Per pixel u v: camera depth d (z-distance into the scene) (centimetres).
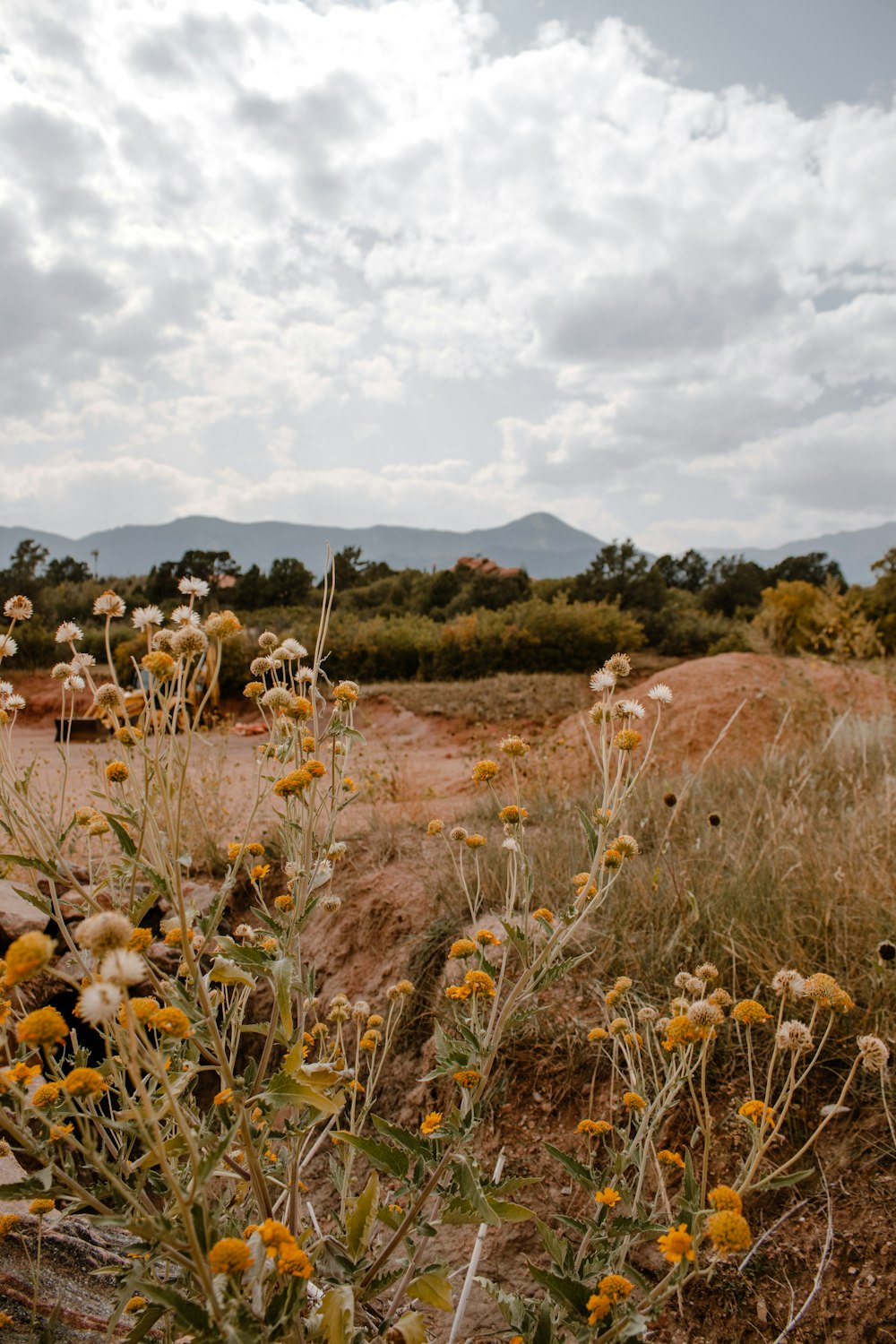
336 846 208
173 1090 153
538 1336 159
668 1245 147
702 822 489
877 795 509
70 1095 135
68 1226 228
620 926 363
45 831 180
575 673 2444
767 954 321
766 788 514
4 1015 168
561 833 495
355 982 444
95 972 167
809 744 700
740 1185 175
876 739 664
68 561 5747
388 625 2850
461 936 404
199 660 180
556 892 408
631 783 212
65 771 210
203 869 547
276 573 4488
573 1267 170
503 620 2695
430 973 404
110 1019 121
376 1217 183
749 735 770
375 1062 383
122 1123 140
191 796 578
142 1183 158
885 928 326
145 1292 129
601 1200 181
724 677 885
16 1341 182
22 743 1318
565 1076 311
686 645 2892
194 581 191
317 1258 174
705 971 238
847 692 886
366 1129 349
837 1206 243
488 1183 186
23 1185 134
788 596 2025
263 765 216
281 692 211
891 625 1864
